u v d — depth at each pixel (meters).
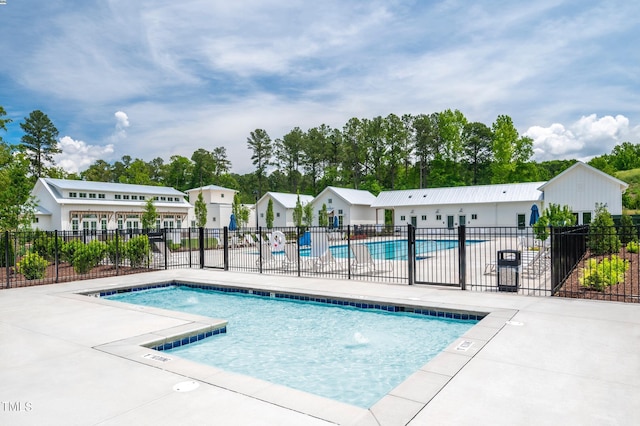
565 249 10.05
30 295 9.70
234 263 17.03
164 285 12.04
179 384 4.18
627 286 9.34
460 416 3.38
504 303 7.84
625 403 3.57
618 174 72.75
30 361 4.95
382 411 3.50
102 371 4.59
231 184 82.88
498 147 57.91
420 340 6.86
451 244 26.52
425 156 69.75
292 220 45.81
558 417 3.34
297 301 9.87
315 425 3.25
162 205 41.78
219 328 7.04
